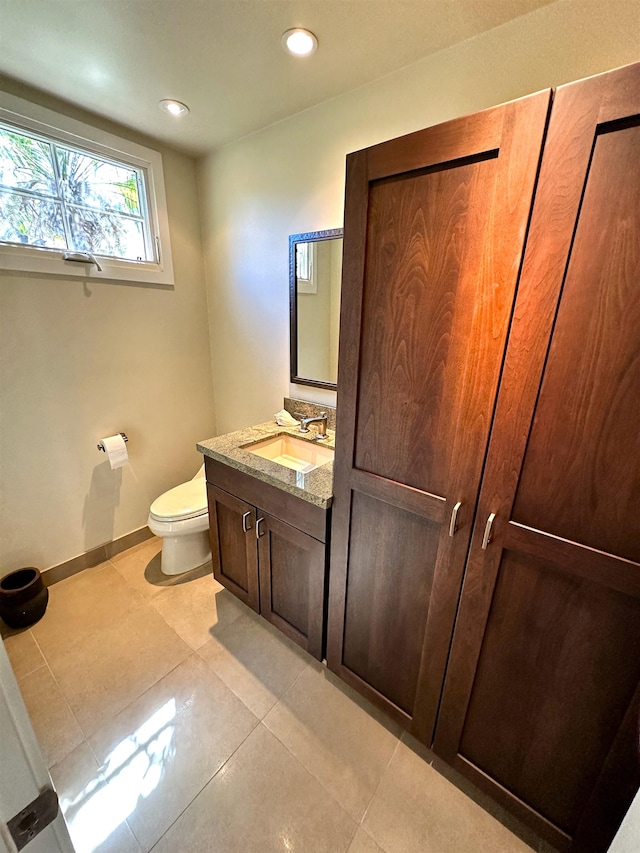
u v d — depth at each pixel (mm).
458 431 920
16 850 490
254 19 1143
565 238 702
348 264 1013
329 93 1527
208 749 1265
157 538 2451
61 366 1859
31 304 1709
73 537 2064
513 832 1077
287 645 1672
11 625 1723
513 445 841
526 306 767
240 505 1617
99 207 1887
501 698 1012
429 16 1124
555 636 886
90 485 2086
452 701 1103
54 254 1731
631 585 758
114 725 1334
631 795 829
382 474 1102
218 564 1884
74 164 1763
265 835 1059
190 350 2418
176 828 1069
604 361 712
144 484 2346
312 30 1186
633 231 647
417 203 864
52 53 1310
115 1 1078
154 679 1504
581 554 804
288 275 1941
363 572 1238
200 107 1648
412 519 1073
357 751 1271
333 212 1686
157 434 2350
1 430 1716
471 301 835
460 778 1203
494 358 826
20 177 1619
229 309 2307
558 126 671
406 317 946
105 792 1146
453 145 784
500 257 775
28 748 489
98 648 1640
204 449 1669
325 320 1829
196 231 2281
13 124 1531
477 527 939
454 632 1050
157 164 1996
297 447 1881
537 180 708
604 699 846
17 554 1867
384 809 1120
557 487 811
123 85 1491
